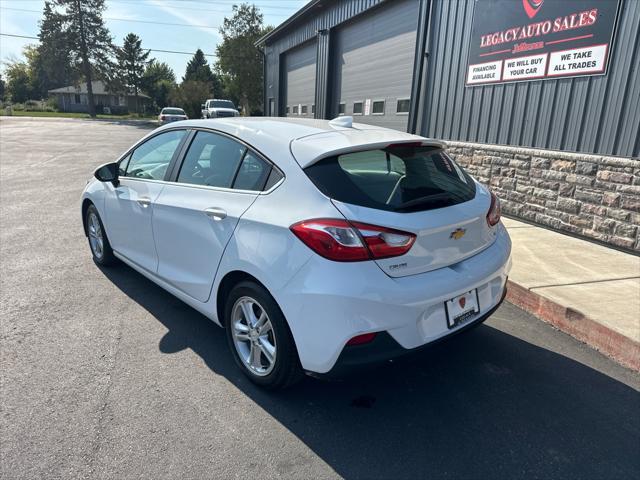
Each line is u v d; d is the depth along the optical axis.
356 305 2.24
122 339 3.39
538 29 6.29
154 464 2.20
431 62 8.75
